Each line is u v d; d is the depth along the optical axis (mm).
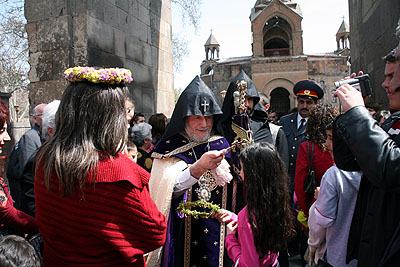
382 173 1195
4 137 2244
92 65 4848
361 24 6832
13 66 13930
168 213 2238
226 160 2484
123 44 5840
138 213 1323
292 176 3820
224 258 2393
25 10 4914
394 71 1451
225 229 2414
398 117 1546
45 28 4805
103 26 5195
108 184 1266
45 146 1372
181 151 2451
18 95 19281
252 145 2021
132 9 6211
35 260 1619
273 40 34688
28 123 6113
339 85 1582
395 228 1254
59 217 1279
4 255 1529
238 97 2350
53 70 4754
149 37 6941
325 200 2135
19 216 2078
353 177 2074
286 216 1965
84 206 1248
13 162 3154
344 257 2070
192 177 2223
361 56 6875
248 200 1932
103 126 1320
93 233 1246
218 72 31156
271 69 28797
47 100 4773
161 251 2234
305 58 28359
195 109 2348
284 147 3453
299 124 4109
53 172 1296
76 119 1328
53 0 4758
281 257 2758
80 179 1224
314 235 2266
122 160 1354
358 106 1352
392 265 1225
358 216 1591
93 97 1329
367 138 1252
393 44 4984
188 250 2361
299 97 4016
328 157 2877
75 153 1254
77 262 1264
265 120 3197
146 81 6766
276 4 28922
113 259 1305
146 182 1385
